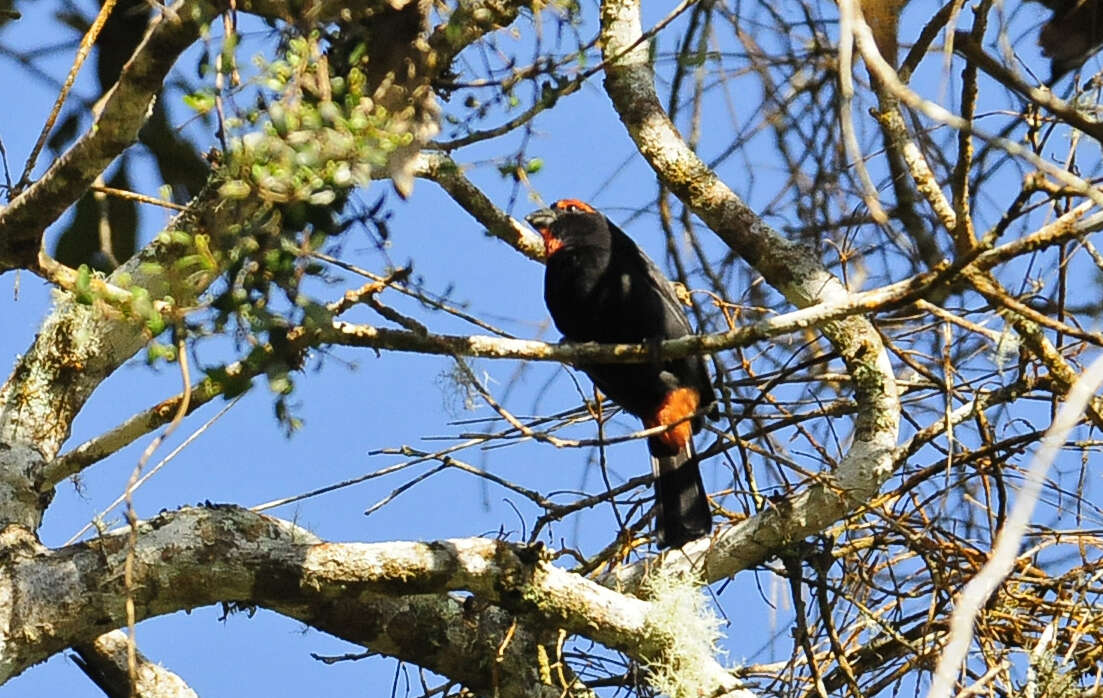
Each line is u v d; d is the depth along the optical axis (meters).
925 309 8.92
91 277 7.36
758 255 9.27
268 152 6.39
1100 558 8.90
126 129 7.66
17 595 7.91
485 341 7.14
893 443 8.84
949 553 8.87
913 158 7.61
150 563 7.99
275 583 8.09
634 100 9.75
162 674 9.12
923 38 8.28
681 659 8.40
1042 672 8.16
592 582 8.45
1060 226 6.67
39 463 8.65
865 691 8.88
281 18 7.29
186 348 6.59
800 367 8.91
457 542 8.30
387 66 7.35
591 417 9.16
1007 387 8.67
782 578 9.27
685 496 9.23
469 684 8.91
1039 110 7.94
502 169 7.52
